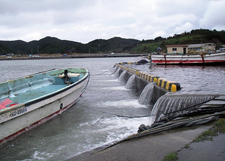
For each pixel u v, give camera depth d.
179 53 43.97
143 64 48.91
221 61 36.09
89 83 21.44
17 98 9.89
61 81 13.39
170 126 6.34
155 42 163.38
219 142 4.99
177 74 24.86
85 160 4.95
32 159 6.12
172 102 8.26
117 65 35.16
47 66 58.69
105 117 9.60
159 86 11.49
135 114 9.95
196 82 17.61
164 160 4.47
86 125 8.60
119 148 5.34
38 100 7.92
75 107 11.42
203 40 106.19
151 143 5.43
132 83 18.00
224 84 15.92
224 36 118.19
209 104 7.69
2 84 9.76
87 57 142.50
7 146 6.84
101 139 7.23
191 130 5.98
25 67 55.50
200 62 38.03
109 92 16.02
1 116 6.35
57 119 9.34
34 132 7.87
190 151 4.73
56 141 7.17
